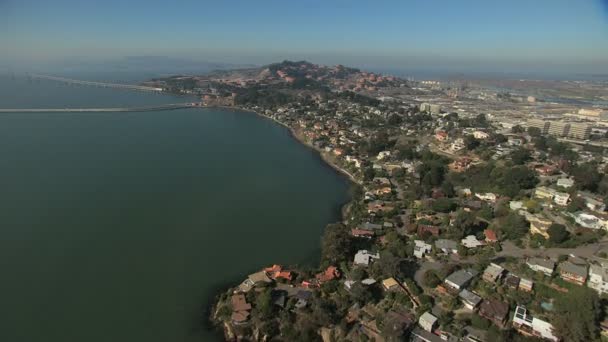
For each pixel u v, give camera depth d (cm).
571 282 8619
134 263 10306
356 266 9769
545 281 8769
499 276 8881
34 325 8031
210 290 9300
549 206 12606
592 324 6969
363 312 8119
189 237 11788
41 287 9194
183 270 10075
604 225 11050
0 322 8069
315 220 13312
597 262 9325
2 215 12638
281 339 7656
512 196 13738
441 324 7519
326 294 8744
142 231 12012
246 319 7956
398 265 9162
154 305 8725
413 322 7644
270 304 8131
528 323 7369
